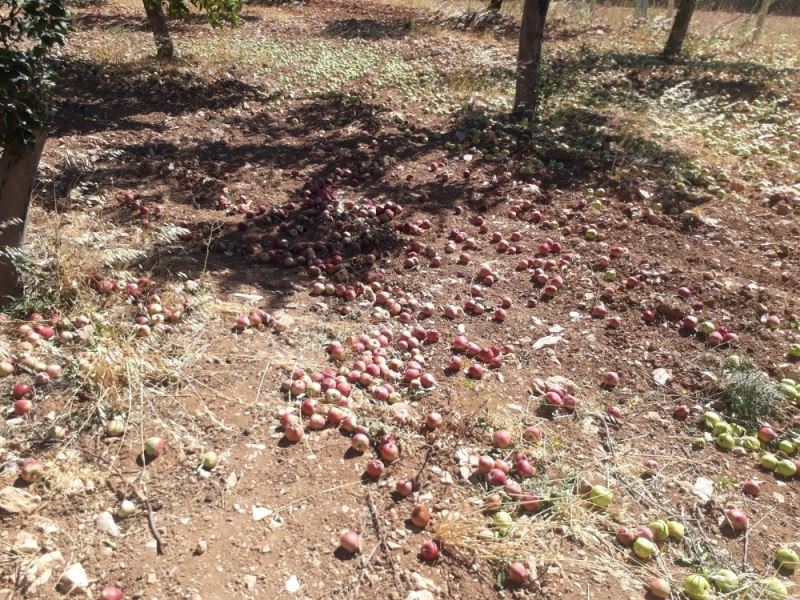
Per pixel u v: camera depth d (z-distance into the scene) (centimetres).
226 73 640
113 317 252
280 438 204
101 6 941
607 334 285
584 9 1080
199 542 164
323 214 372
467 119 548
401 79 674
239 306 276
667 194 425
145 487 182
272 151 471
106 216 349
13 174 238
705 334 285
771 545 187
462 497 188
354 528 175
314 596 156
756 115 609
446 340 273
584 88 671
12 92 223
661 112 597
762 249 365
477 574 166
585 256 347
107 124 490
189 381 224
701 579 167
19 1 227
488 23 984
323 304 289
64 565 157
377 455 202
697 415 240
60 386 214
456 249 351
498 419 222
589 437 223
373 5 1140
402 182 434
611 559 174
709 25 1048
